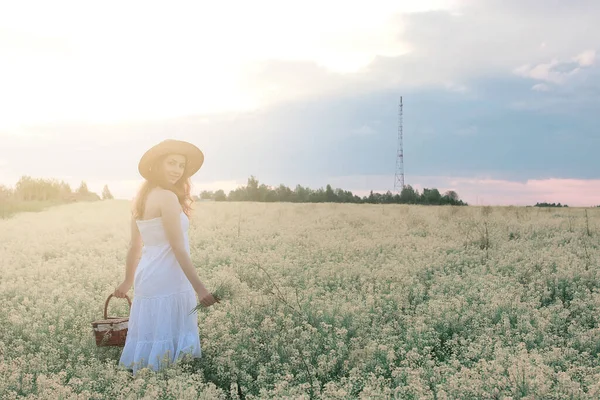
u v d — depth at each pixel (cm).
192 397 398
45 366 492
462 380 420
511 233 1509
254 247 1270
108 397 423
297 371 488
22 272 994
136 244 557
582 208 2622
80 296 758
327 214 2188
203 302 510
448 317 639
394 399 398
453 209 2314
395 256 1131
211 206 2695
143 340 510
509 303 693
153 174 527
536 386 409
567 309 700
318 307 677
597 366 476
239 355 521
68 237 1539
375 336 589
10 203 2739
